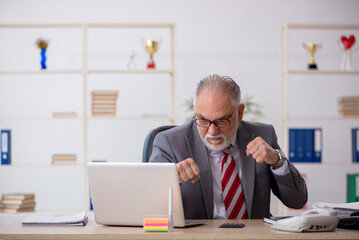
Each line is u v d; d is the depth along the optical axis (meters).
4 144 4.24
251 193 2.17
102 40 4.74
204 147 2.21
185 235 1.62
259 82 4.83
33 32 4.71
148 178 1.75
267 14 4.84
